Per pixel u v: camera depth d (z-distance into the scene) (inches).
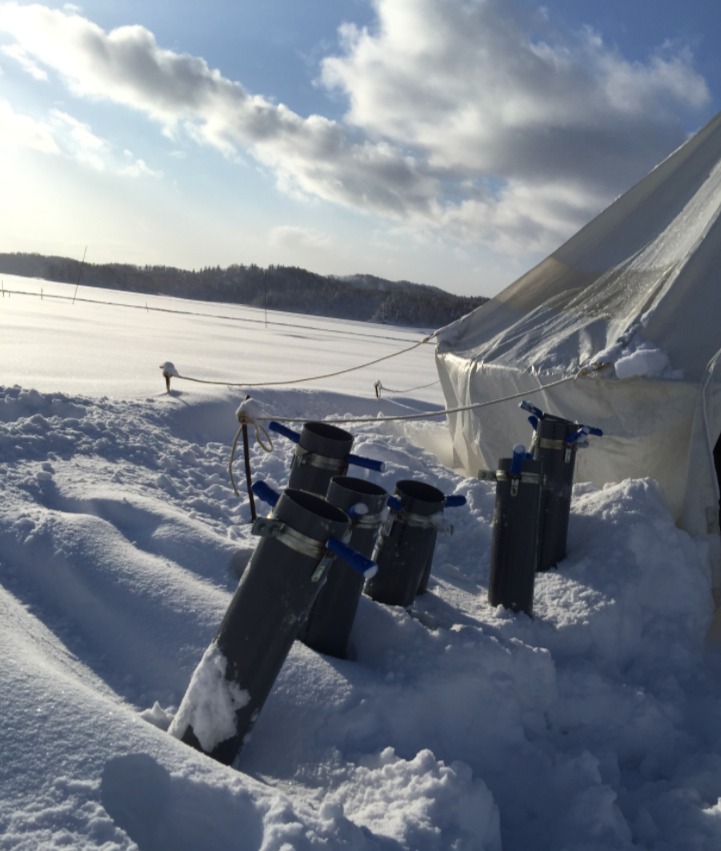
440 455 344.5
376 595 167.5
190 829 89.7
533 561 179.0
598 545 203.9
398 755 120.2
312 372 814.5
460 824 103.4
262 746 119.8
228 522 213.6
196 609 140.9
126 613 141.3
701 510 218.1
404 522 165.9
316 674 129.9
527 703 148.8
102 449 253.6
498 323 315.3
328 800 97.6
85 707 98.5
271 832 86.7
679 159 293.0
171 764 93.4
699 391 222.2
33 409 280.2
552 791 128.3
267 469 282.0
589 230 304.5
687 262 242.8
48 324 1149.7
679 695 168.7
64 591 148.7
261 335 1641.2
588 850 115.1
